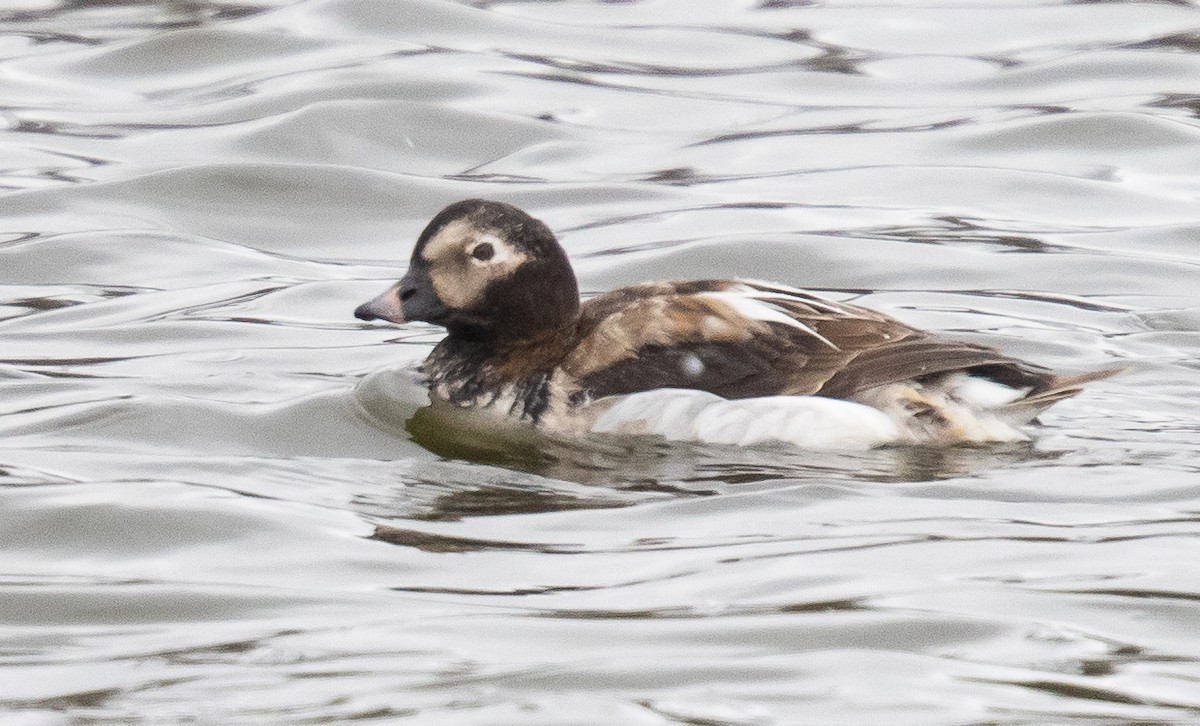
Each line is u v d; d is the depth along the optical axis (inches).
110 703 336.5
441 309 520.7
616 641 359.6
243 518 433.1
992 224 725.3
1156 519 426.9
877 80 890.1
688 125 836.6
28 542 422.9
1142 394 535.2
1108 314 628.7
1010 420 482.3
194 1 997.2
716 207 742.5
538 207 751.7
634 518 432.5
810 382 484.7
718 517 431.5
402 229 738.8
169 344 597.3
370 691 339.3
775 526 424.8
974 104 857.5
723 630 364.5
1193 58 898.7
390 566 405.4
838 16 979.9
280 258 705.0
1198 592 382.3
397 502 447.8
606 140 819.4
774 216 730.8
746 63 914.7
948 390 482.0
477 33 952.3
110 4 995.3
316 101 850.8
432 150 812.6
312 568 405.1
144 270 684.1
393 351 589.9
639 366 498.6
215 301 647.8
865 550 408.5
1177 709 330.3
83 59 906.7
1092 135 810.8
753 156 801.6
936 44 936.3
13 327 616.1
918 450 475.5
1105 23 956.6
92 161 789.2
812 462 469.7
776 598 381.4
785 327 493.0
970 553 405.7
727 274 678.5
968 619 368.2
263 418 511.8
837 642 358.6
